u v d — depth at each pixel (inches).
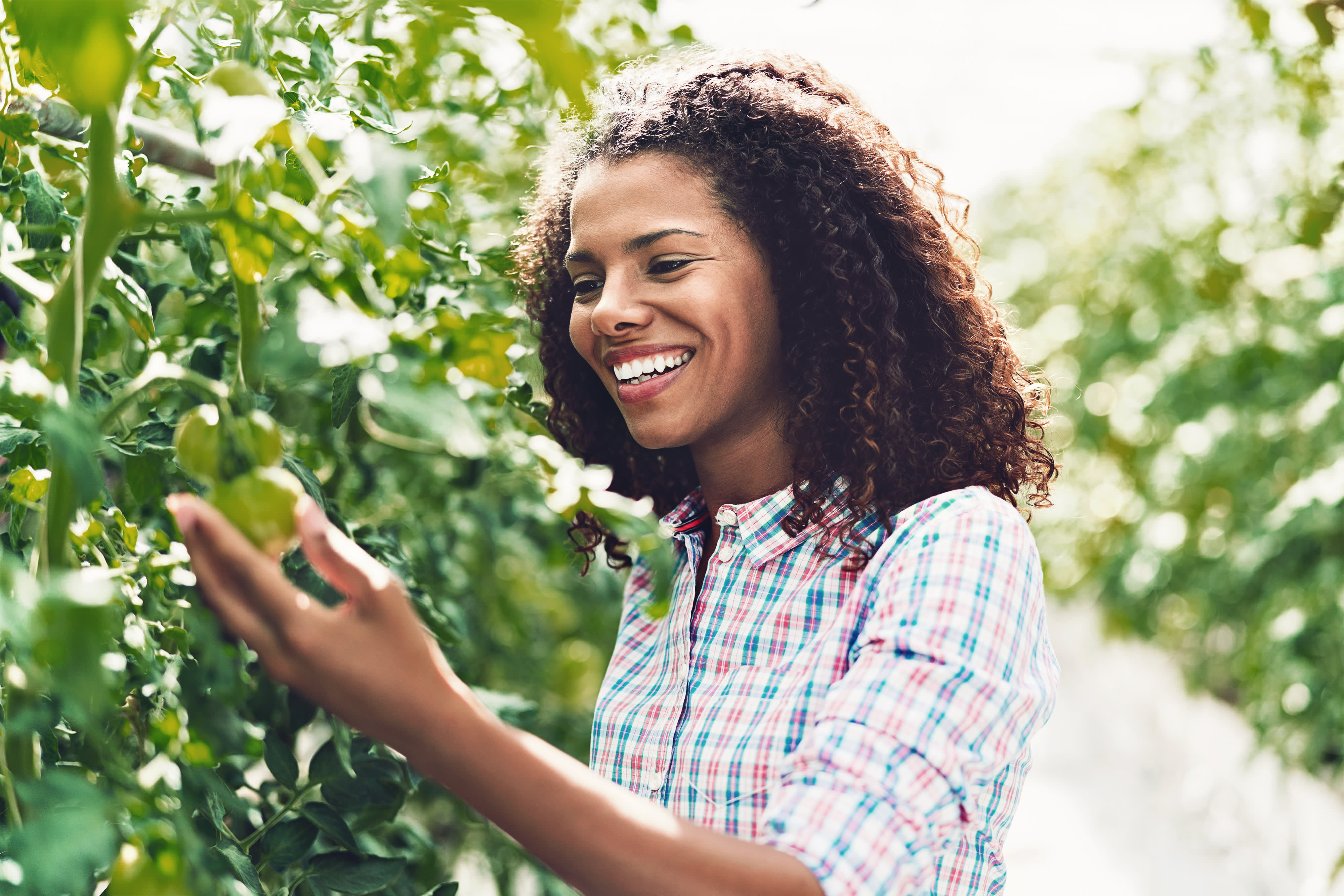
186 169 42.1
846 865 28.1
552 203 49.4
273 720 44.9
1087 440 162.4
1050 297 195.8
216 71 24.0
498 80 55.2
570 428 52.7
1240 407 132.1
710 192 40.1
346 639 24.4
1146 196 151.6
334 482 55.9
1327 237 91.8
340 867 39.4
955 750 30.9
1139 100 108.3
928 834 30.0
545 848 26.0
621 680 44.8
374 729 25.2
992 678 32.1
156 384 26.6
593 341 42.3
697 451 44.6
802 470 40.9
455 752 25.1
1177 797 154.0
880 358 41.4
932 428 43.0
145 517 42.8
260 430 25.5
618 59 57.6
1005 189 219.6
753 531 41.3
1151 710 176.9
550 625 99.0
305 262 37.4
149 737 31.1
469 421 24.6
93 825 21.5
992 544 35.0
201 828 34.0
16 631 19.6
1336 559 113.0
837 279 41.1
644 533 26.6
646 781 40.9
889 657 32.6
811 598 40.1
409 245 33.6
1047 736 188.7
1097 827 148.3
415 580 48.9
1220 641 147.8
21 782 22.3
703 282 39.8
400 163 24.1
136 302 32.9
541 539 75.6
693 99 41.5
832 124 43.3
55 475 25.6
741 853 27.2
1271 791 130.8
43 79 30.5
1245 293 119.2
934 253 44.0
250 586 23.9
